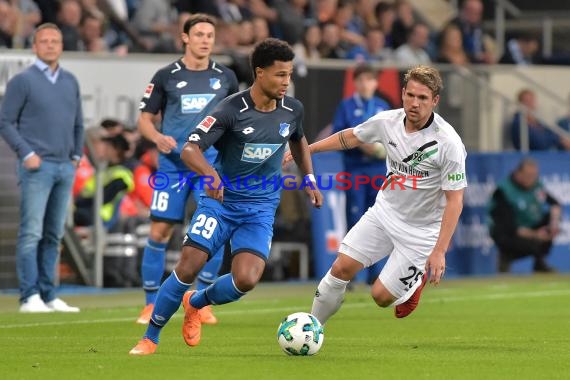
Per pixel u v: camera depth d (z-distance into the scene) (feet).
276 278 187.83
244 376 79.41
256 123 90.17
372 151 160.66
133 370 82.33
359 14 245.86
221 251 124.47
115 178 176.14
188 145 88.28
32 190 134.00
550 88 233.35
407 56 233.35
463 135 210.79
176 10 219.41
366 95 163.94
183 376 79.36
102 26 203.51
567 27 292.61
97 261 174.50
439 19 281.33
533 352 96.63
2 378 79.00
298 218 188.44
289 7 224.33
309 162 97.25
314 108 191.11
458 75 210.79
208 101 123.34
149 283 123.03
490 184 205.05
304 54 221.87
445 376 80.84
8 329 115.24
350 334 112.78
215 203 91.20
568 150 221.87
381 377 79.87
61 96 135.03
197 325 93.61
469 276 201.87
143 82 177.47
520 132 214.48
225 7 219.82
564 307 145.89
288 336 91.35
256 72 89.10
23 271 135.54
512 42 263.49
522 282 189.47
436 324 123.34
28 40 195.42
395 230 96.94
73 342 103.14
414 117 92.07
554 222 211.41
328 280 98.53
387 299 98.27
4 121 132.77
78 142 138.51
